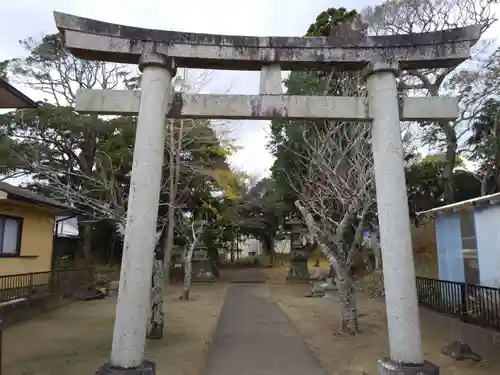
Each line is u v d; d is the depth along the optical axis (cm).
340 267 1018
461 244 1026
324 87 1265
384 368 536
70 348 852
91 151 2339
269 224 3534
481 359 734
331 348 868
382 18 1684
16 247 1395
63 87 2645
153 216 550
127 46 591
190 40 603
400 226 559
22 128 2252
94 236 2984
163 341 929
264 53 612
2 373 668
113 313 1317
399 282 544
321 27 1578
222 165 2453
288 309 1480
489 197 847
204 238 2823
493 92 1767
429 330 982
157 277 973
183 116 598
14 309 1132
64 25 577
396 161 576
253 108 596
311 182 1483
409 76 1747
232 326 1145
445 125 1827
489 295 803
